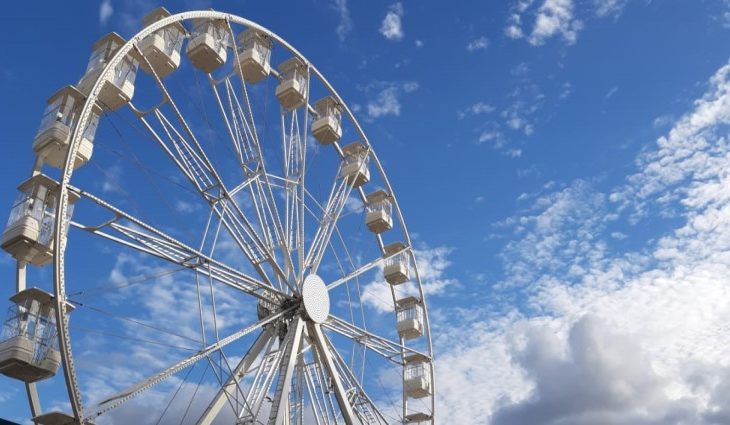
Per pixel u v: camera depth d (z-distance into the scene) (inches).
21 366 768.9
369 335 1155.3
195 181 968.3
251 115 1085.1
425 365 1261.1
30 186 842.8
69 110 883.4
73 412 740.0
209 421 911.7
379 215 1331.2
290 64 1220.5
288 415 981.2
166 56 983.6
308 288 1065.5
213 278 956.0
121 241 858.8
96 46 962.7
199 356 876.0
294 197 1124.5
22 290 803.4
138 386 810.8
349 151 1336.1
